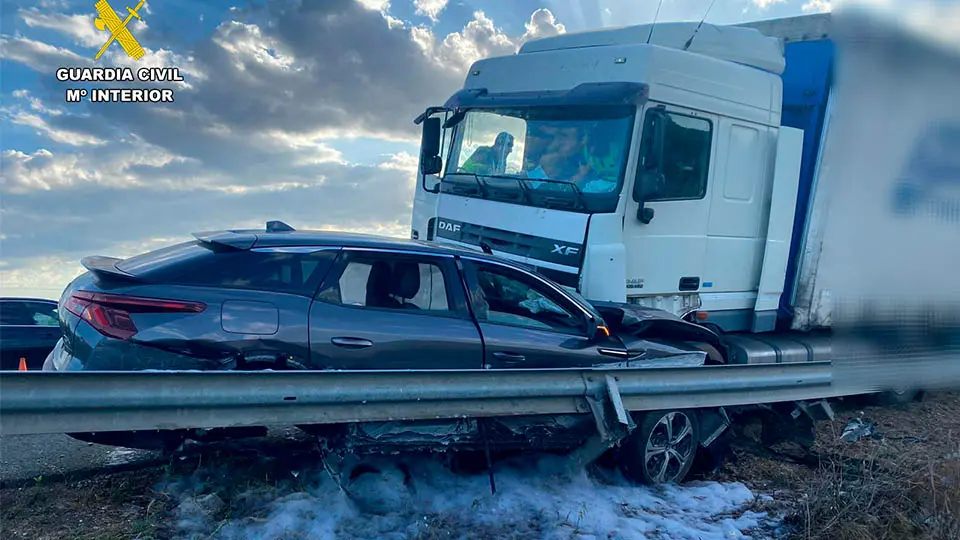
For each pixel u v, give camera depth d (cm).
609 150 673
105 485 497
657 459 580
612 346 587
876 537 473
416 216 849
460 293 536
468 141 799
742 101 761
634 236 682
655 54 683
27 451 579
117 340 438
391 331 500
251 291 473
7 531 421
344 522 454
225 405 411
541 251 686
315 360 475
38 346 935
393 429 484
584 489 543
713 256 756
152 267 471
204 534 427
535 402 505
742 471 639
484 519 478
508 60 798
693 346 653
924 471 527
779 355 773
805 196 822
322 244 506
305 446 582
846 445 720
